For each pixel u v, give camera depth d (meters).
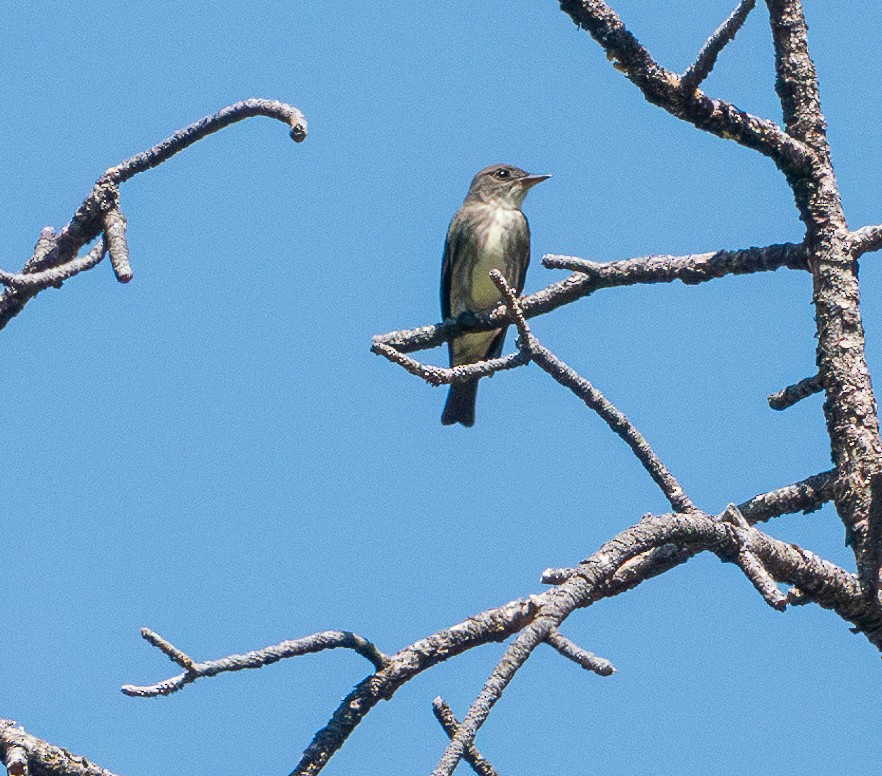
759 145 9.45
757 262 10.08
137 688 7.39
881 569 8.23
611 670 7.00
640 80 9.31
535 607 8.34
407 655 8.24
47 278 9.45
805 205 9.54
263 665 7.76
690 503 8.30
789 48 9.77
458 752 6.49
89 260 9.70
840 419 8.98
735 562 7.89
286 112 9.67
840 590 8.15
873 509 7.98
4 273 9.38
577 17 9.29
